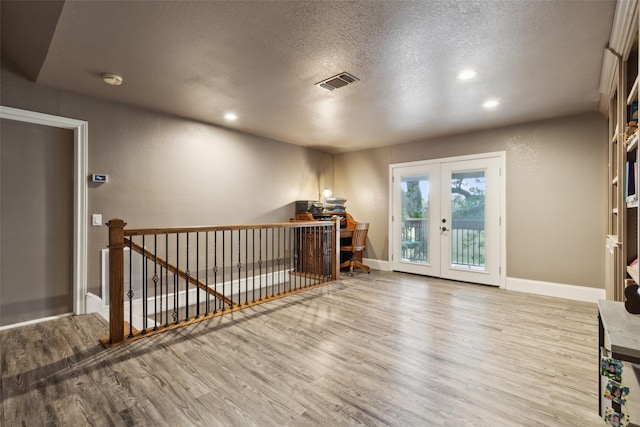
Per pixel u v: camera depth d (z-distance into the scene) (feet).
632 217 7.84
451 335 8.90
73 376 6.66
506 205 14.25
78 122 10.36
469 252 15.47
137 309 11.89
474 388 6.31
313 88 10.01
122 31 6.85
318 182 19.81
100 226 10.86
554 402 5.87
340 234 16.97
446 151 16.17
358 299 12.47
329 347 8.11
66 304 10.44
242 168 15.39
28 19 6.68
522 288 13.78
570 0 5.82
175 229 9.42
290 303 11.93
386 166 18.67
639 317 4.87
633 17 5.86
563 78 9.21
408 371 6.95
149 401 5.83
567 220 12.82
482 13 6.22
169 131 12.69
